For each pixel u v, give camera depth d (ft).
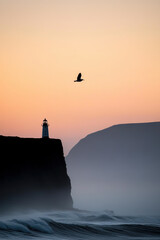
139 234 494.59
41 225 483.92
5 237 428.15
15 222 485.56
